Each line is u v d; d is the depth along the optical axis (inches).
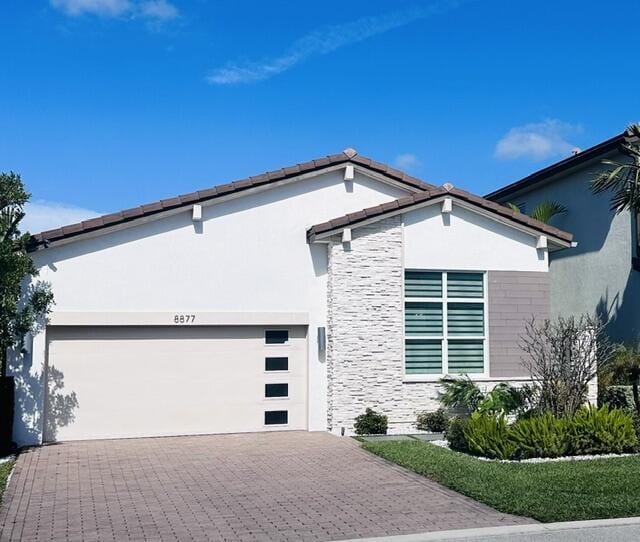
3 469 493.0
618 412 573.3
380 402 671.8
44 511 393.1
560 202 938.1
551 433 532.4
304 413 674.8
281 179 677.9
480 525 361.4
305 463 520.4
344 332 668.1
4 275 548.1
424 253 699.4
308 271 681.6
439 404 682.8
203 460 533.6
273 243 676.7
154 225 646.5
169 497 423.2
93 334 629.9
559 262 931.3
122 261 636.1
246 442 609.9
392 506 400.5
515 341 717.9
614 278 837.8
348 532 350.6
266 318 665.0
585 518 370.6
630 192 720.3
